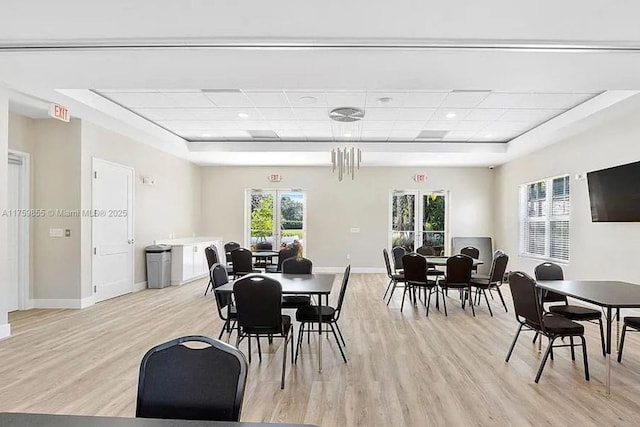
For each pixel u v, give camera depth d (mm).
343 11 2945
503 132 7691
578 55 3592
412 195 10516
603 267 5918
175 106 6156
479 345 4473
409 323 5434
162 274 7895
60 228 6070
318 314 3852
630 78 4141
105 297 6691
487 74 4078
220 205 10609
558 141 7199
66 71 4047
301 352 4227
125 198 7234
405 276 6203
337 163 7586
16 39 3379
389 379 3504
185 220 9711
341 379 3504
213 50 3557
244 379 1587
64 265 6078
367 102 5863
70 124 6082
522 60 3717
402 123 7086
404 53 3590
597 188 5781
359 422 2760
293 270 5094
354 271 10484
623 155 5551
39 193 6074
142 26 3174
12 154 5785
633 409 2941
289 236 10664
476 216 10297
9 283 5824
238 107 6191
